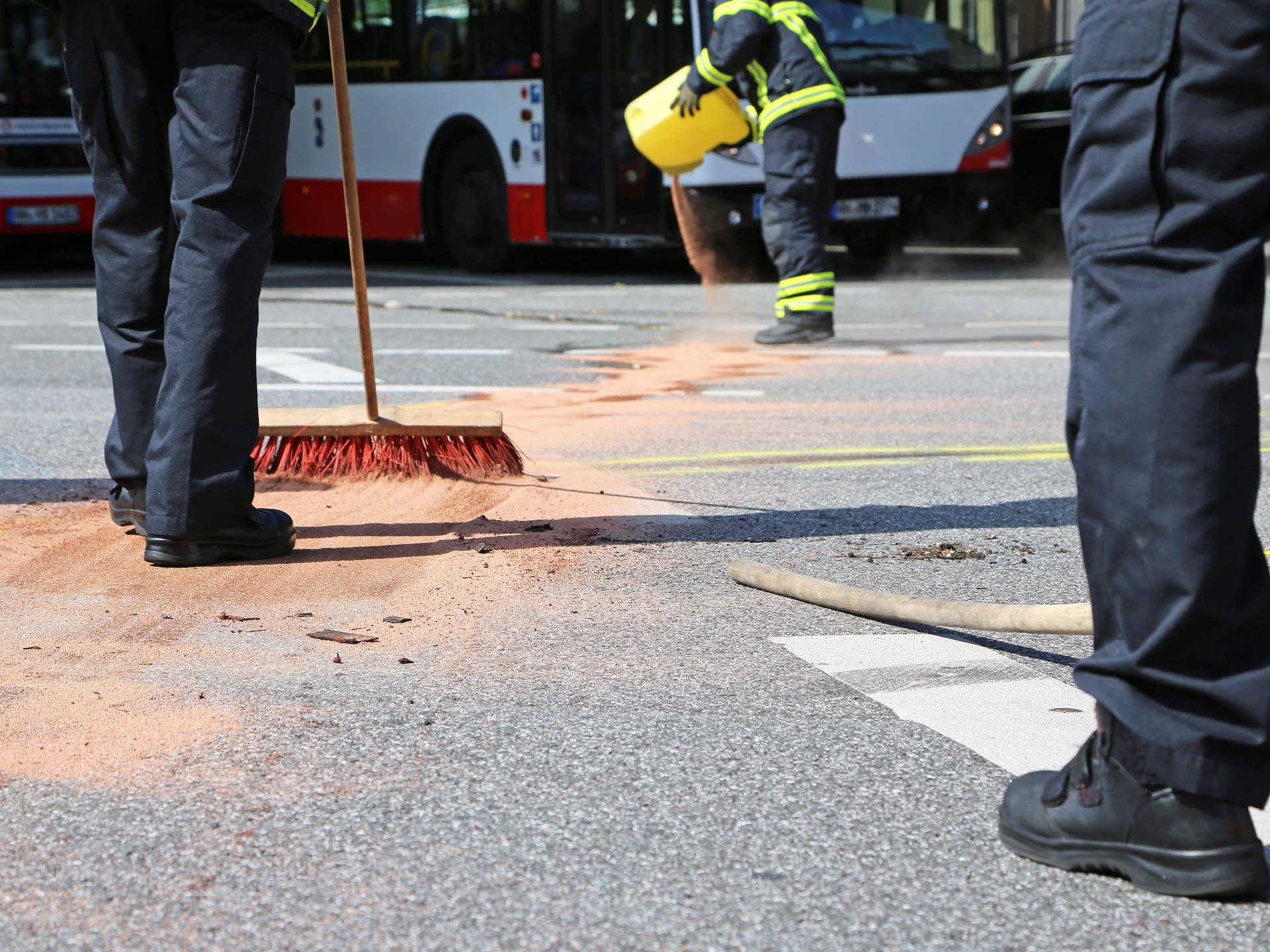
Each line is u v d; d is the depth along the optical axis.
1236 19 1.73
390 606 3.24
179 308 3.46
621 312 10.37
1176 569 1.77
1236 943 1.81
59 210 14.92
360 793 2.23
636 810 2.18
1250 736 1.80
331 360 7.89
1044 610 2.66
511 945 1.79
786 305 8.52
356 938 1.81
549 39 13.77
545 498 4.39
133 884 1.94
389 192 15.48
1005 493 4.57
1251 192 1.77
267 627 3.07
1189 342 1.77
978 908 1.89
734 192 12.62
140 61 3.47
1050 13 15.67
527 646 2.97
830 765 2.36
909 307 10.66
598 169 13.48
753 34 8.25
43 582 3.40
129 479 3.79
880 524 4.14
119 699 2.61
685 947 1.79
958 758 2.40
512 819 2.14
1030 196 14.61
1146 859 1.89
